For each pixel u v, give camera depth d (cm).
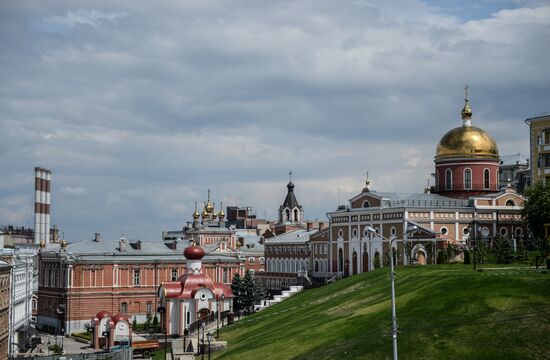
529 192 13488
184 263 18525
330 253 18200
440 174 16800
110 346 14150
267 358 9006
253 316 13788
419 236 14825
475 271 10469
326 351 8275
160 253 18712
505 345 6869
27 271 17262
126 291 17812
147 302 18038
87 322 17312
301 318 11075
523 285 8500
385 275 12431
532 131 15838
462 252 14175
